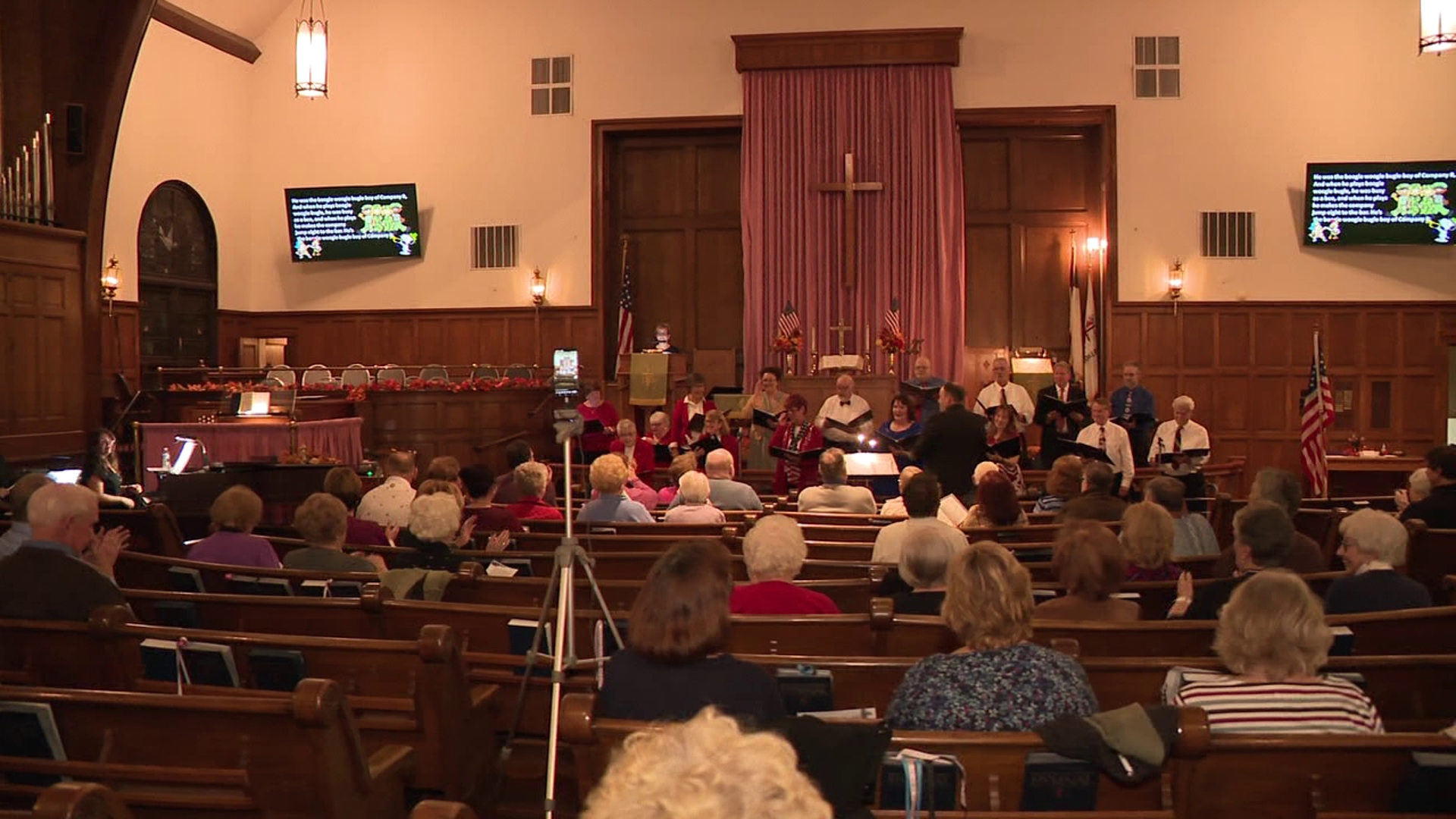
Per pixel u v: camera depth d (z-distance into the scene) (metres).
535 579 5.16
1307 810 2.66
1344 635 4.01
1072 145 17.44
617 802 0.98
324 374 15.87
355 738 3.05
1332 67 16.25
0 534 6.92
